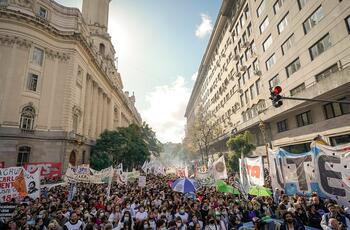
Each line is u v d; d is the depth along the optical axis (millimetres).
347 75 14867
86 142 35938
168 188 17188
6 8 26578
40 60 29453
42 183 18578
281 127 26016
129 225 8953
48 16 30922
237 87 39906
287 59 23953
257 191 9859
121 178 18766
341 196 7512
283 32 24578
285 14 24109
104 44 52344
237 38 39719
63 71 31188
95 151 36750
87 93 38438
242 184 11805
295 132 22906
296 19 22234
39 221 8023
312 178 8648
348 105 16938
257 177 10758
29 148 27094
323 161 8180
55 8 32000
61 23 32312
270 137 28172
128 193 14438
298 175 9188
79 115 33719
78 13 33750
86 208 10430
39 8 30141
